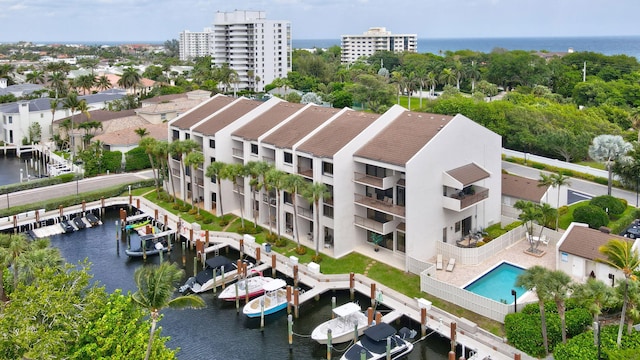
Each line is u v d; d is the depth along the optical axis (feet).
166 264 115.34
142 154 327.26
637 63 633.20
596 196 237.25
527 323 135.13
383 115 202.59
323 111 229.25
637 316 119.75
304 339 151.74
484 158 204.03
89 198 262.47
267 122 236.63
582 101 472.03
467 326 143.23
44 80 634.43
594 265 163.12
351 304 153.89
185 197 256.93
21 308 103.35
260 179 219.20
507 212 222.89
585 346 124.26
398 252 191.11
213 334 154.92
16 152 400.26
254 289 171.63
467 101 345.10
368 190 198.59
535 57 626.64
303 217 203.21
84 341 108.47
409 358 140.46
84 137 346.33
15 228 231.09
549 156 310.86
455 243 195.52
